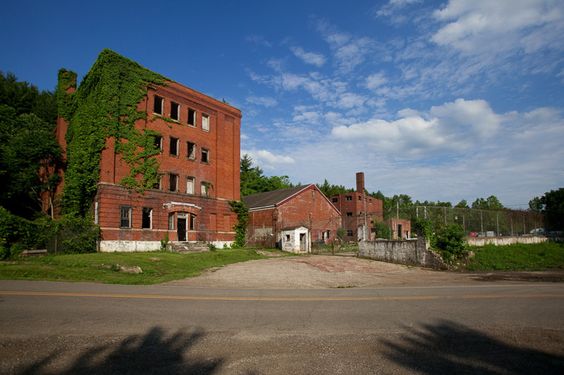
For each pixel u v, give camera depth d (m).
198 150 34.16
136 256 21.97
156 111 31.41
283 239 38.81
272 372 5.07
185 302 9.83
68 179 28.44
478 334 7.11
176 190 31.80
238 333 6.91
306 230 39.00
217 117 36.41
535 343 6.59
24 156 26.88
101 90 27.41
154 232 29.23
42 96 40.81
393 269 22.39
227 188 36.66
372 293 12.48
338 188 85.81
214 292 11.98
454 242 23.66
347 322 7.91
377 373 5.09
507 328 7.57
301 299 10.82
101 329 6.92
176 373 4.96
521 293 12.69
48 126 32.12
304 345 6.29
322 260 25.27
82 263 17.80
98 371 4.96
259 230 43.84
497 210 31.91
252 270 19.53
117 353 5.68
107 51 27.69
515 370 5.30
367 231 29.66
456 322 8.05
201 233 33.12
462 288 14.28
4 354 5.50
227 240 35.69
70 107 32.09
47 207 29.64
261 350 5.98
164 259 21.80
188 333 6.83
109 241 26.20
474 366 5.43
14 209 28.45
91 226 25.02
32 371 4.91
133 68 29.27
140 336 6.56
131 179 28.08
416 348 6.22
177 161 32.03
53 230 22.53
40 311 8.23
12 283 12.43
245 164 75.00
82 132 27.97
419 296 11.74
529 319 8.40
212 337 6.63
